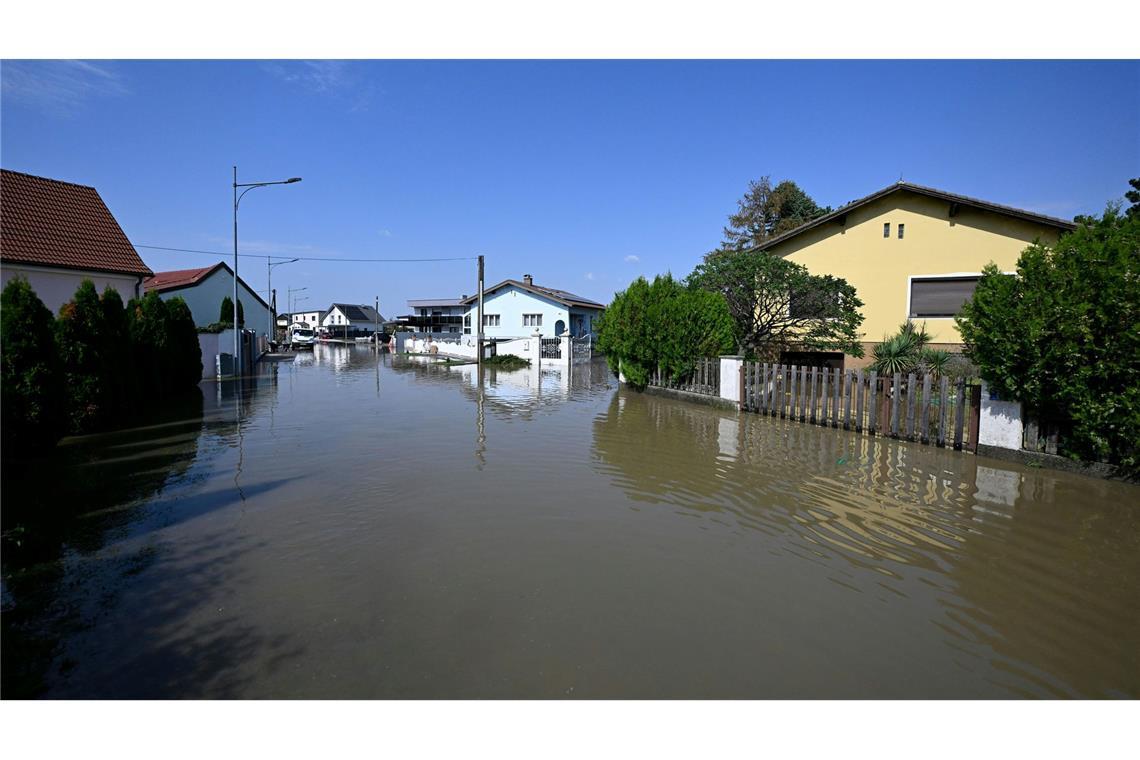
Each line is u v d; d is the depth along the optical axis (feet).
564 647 10.66
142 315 44.19
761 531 16.62
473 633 11.07
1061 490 20.25
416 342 137.69
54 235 51.26
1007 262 46.06
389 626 11.30
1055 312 20.85
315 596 12.48
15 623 11.32
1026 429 23.77
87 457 25.40
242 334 75.92
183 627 11.21
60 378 25.36
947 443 26.89
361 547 15.24
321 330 257.55
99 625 11.27
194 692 9.41
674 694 9.50
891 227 50.08
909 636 11.17
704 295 47.62
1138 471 20.35
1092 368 20.15
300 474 22.62
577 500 19.45
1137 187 50.55
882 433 29.78
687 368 46.39
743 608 12.15
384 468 23.63
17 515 17.62
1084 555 14.92
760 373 38.37
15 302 23.93
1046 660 10.52
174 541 15.58
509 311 114.62
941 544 15.65
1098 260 20.10
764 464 24.47
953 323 47.57
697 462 24.86
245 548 15.12
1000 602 12.50
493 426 34.06
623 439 29.99
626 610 12.01
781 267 46.60
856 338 48.91
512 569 13.93
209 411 39.96
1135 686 9.88
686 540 15.90
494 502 19.17
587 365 96.63
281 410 40.65
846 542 15.81
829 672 10.09
